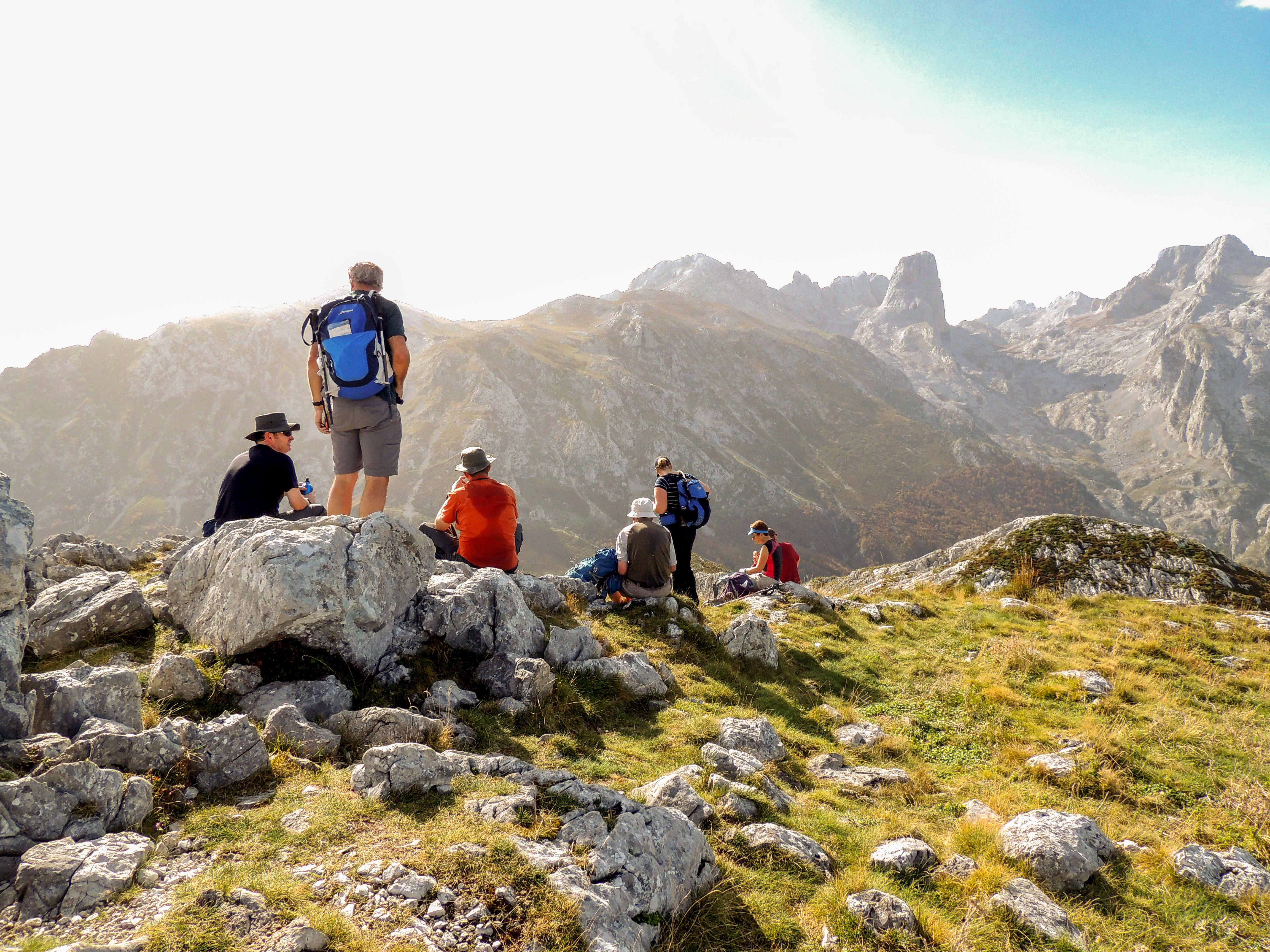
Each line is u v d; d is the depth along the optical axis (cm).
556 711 645
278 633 561
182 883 320
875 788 655
